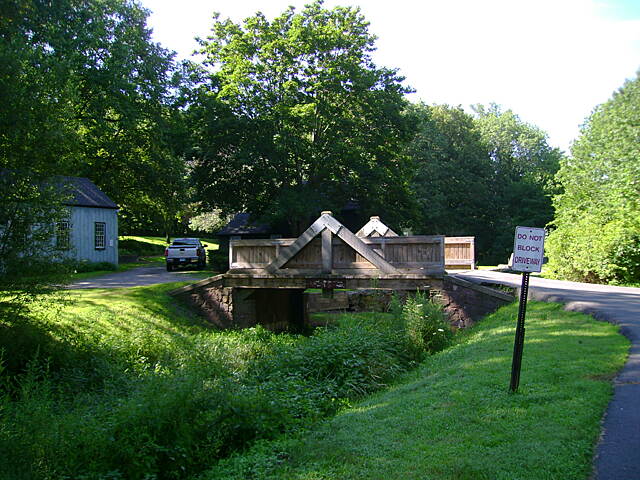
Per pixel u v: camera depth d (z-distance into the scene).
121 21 38.47
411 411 6.84
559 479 4.39
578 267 21.70
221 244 43.81
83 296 17.12
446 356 10.93
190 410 7.00
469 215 60.25
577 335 9.58
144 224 54.25
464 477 4.59
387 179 35.62
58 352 11.34
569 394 6.34
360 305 23.33
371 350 11.09
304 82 33.84
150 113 38.75
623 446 4.86
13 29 19.56
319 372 10.61
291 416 7.92
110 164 40.41
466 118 62.59
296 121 32.34
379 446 5.73
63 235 12.02
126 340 13.18
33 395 7.54
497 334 11.37
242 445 7.10
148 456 6.20
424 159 56.06
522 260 6.98
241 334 16.69
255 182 34.69
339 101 35.03
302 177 35.88
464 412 6.33
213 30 36.19
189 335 15.45
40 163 11.98
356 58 34.69
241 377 10.55
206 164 34.88
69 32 32.91
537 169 66.44
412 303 13.85
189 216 62.00
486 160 61.97
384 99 35.88
